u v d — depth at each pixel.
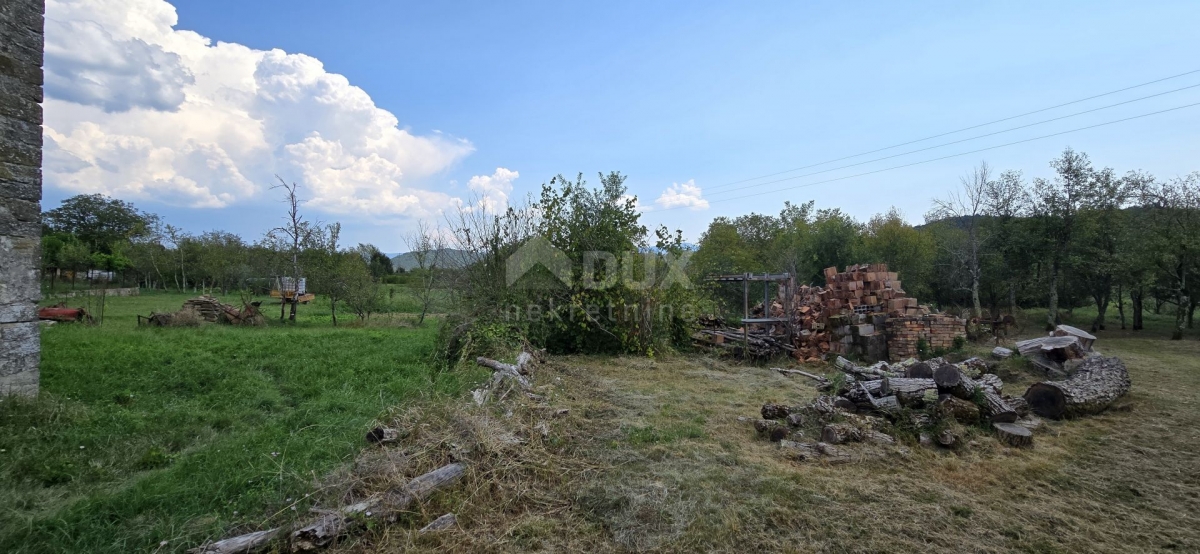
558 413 5.68
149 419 5.29
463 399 5.71
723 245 26.00
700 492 3.93
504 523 3.45
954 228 24.41
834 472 4.38
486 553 3.09
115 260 37.12
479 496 3.70
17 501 3.38
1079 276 18.64
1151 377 8.88
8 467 3.88
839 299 11.05
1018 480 4.29
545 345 10.90
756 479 4.16
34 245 5.78
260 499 3.41
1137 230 17.11
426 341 11.53
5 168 5.52
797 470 4.39
